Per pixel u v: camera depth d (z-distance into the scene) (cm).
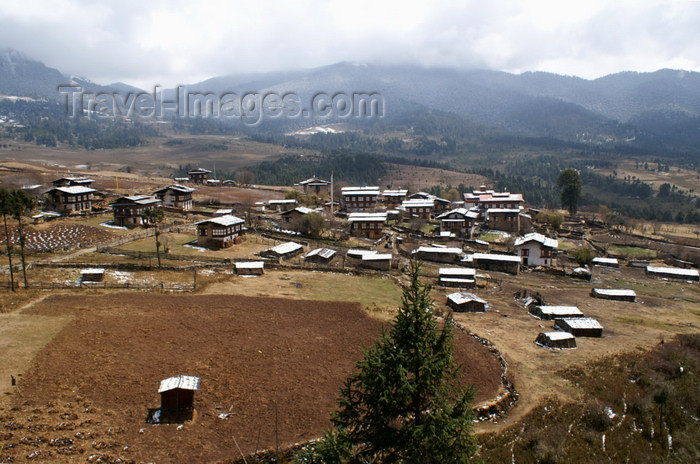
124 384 4028
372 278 8719
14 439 3164
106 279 6869
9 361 4166
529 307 7725
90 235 9356
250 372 4497
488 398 4362
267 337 5344
